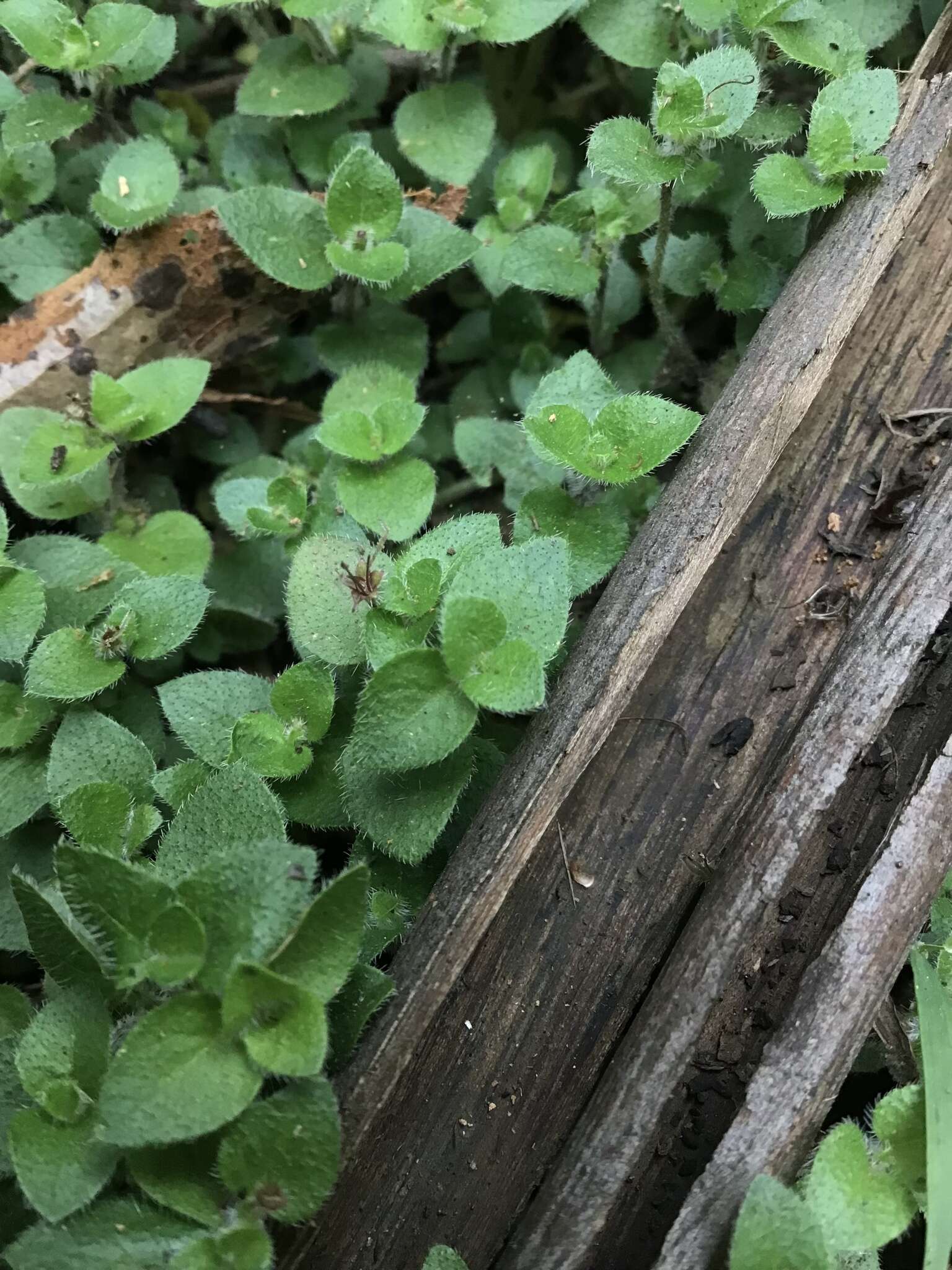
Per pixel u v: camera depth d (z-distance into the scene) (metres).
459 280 0.28
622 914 0.18
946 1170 0.16
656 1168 0.17
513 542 0.20
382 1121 0.17
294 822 0.20
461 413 0.26
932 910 0.19
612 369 0.26
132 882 0.16
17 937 0.20
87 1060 0.16
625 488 0.22
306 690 0.19
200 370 0.23
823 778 0.17
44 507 0.23
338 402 0.24
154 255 0.23
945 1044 0.17
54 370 0.24
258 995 0.15
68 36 0.23
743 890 0.17
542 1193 0.17
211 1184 0.16
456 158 0.25
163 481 0.25
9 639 0.20
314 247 0.23
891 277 0.21
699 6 0.22
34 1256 0.16
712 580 0.20
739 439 0.19
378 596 0.19
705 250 0.24
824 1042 0.16
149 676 0.23
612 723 0.18
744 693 0.19
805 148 0.24
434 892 0.17
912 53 0.25
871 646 0.18
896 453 0.20
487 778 0.19
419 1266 0.17
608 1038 0.18
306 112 0.25
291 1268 0.17
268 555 0.24
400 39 0.24
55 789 0.19
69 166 0.26
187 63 0.29
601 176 0.26
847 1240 0.16
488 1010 0.18
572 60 0.29
